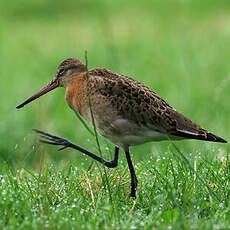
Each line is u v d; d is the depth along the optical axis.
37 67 24.66
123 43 27.88
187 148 13.27
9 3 39.12
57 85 10.30
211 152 11.23
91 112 8.65
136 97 9.13
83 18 35.56
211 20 31.98
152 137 9.37
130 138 9.33
